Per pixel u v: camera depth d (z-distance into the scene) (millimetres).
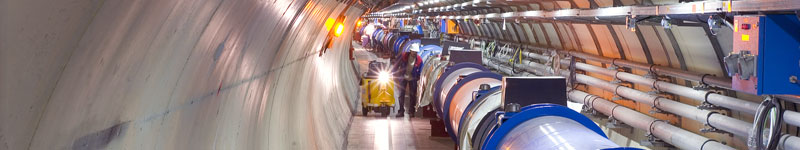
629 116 11844
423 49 24922
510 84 7812
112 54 2699
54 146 2473
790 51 6520
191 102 4480
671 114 11773
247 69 6207
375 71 18875
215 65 4824
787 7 5645
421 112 19562
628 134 12586
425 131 16016
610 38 14750
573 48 18562
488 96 8641
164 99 3785
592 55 16109
